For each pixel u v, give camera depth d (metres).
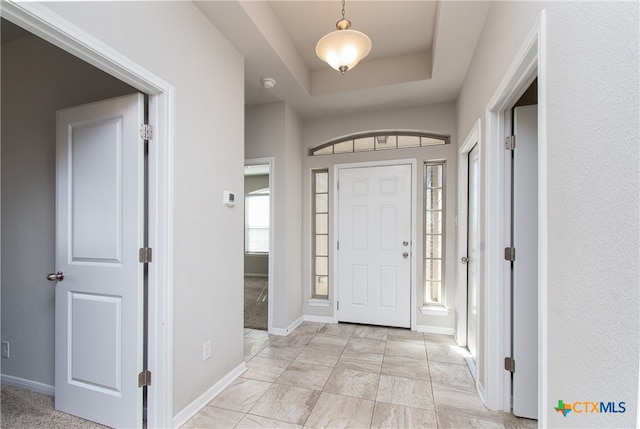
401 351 2.73
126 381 1.61
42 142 2.04
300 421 1.72
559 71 0.97
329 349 2.77
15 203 2.10
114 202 1.64
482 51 2.04
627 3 0.64
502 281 1.80
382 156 3.47
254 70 2.61
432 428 1.66
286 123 3.27
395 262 3.40
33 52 2.10
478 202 2.10
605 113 0.72
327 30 2.51
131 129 1.60
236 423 1.71
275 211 3.26
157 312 1.60
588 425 0.78
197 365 1.84
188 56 1.78
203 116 1.91
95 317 1.69
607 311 0.71
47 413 1.79
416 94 3.10
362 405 1.88
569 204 0.90
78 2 1.18
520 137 1.74
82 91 1.97
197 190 1.85
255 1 2.02
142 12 1.47
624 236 0.65
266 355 2.64
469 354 2.66
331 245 3.63
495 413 1.80
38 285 2.04
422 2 2.17
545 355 1.04
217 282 2.04
